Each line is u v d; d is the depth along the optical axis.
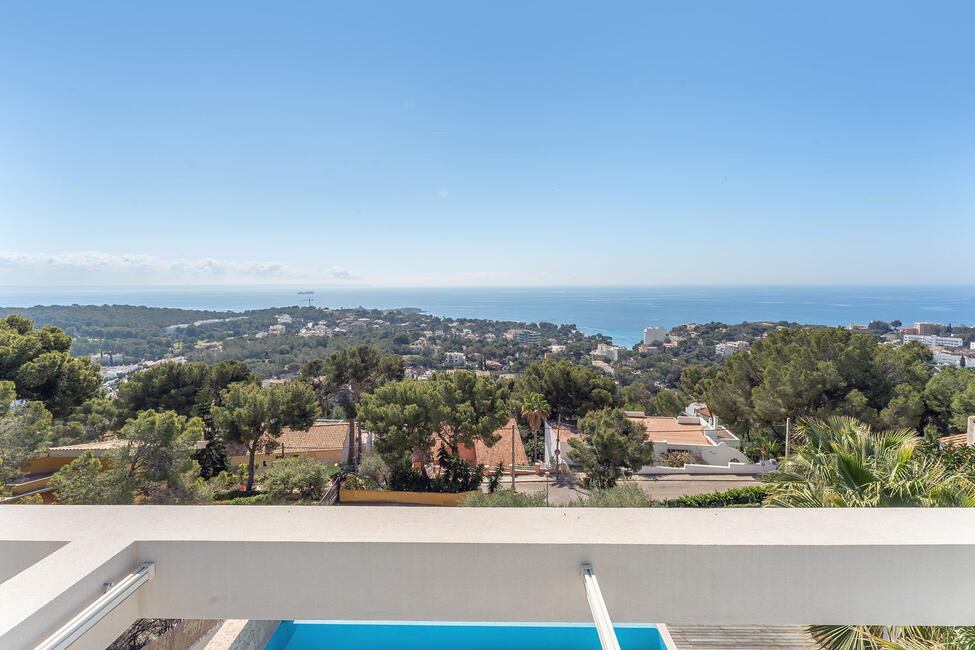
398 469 17.25
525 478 19.73
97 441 16.64
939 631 2.28
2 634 1.09
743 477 18.52
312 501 14.88
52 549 1.52
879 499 3.50
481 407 16.81
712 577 1.51
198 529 1.57
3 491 9.38
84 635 1.31
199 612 1.53
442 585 1.51
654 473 19.05
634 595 1.51
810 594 1.51
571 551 1.50
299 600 1.52
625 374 67.38
